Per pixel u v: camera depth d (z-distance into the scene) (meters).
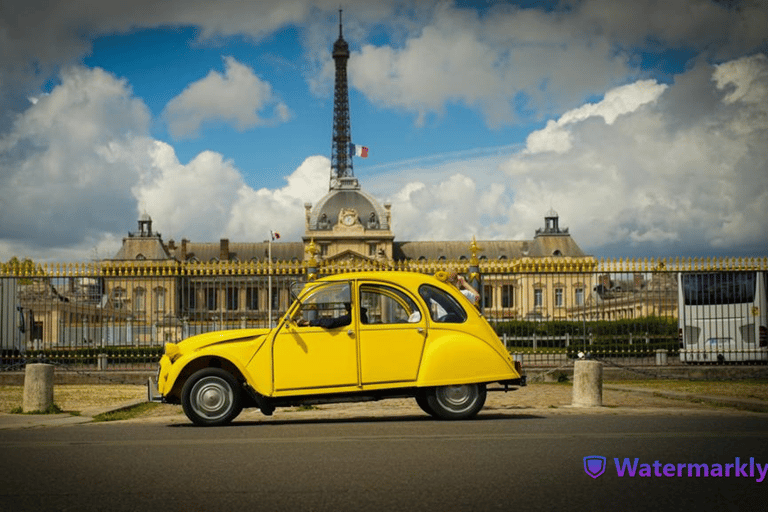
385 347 12.12
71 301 25.22
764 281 27.91
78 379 23.36
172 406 16.72
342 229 161.75
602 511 5.72
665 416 12.64
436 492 6.36
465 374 12.13
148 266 23.55
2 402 17.36
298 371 12.00
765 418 12.20
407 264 21.98
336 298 12.25
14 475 7.25
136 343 27.25
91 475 7.22
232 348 11.97
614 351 24.94
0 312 24.58
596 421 11.61
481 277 21.73
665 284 26.31
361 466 7.56
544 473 7.14
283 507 5.89
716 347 26.47
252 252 165.50
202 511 5.79
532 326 25.84
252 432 10.59
